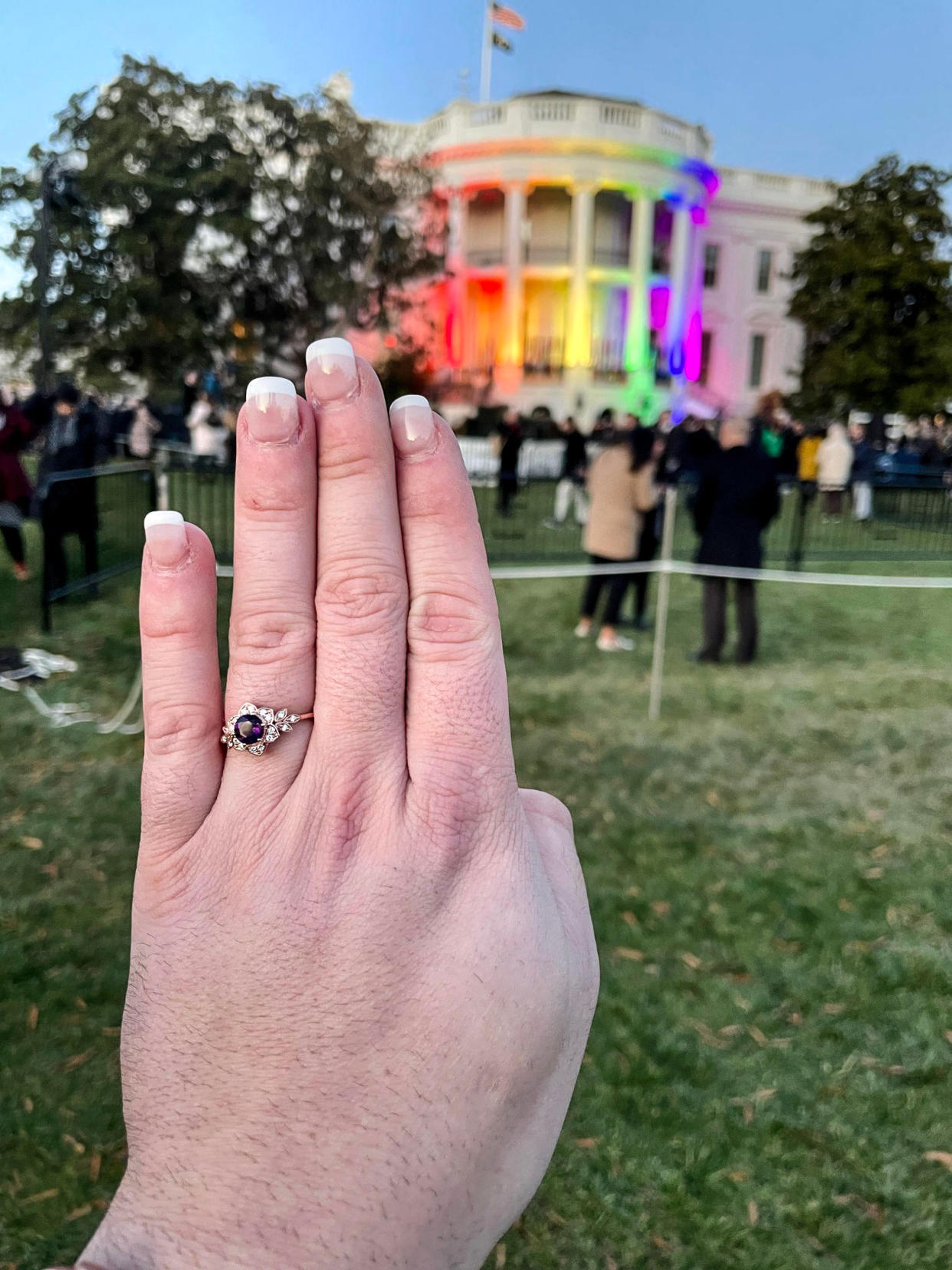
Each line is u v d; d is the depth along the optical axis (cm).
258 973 63
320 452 71
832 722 556
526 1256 201
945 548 1152
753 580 686
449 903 65
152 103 2219
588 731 527
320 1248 52
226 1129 57
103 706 536
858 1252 204
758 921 328
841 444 1470
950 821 417
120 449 1354
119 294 2141
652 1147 229
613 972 296
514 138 3572
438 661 70
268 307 2498
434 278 2803
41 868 351
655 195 3738
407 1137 57
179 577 71
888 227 2480
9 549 801
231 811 68
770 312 4103
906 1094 249
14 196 1928
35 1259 198
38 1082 246
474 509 71
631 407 3666
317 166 2428
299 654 70
